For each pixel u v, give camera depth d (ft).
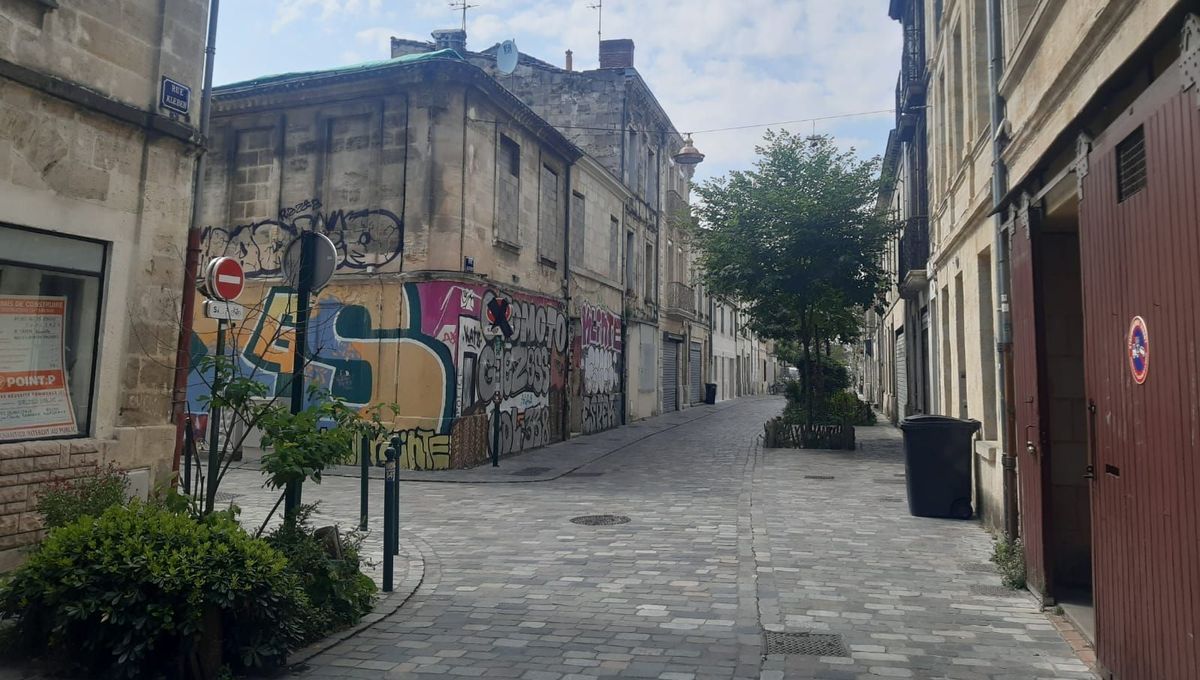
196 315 52.49
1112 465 13.93
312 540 18.44
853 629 17.65
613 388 79.77
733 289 64.03
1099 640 14.70
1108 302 13.93
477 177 50.19
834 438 58.29
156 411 23.17
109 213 21.66
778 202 59.00
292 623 15.83
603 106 85.51
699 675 14.89
